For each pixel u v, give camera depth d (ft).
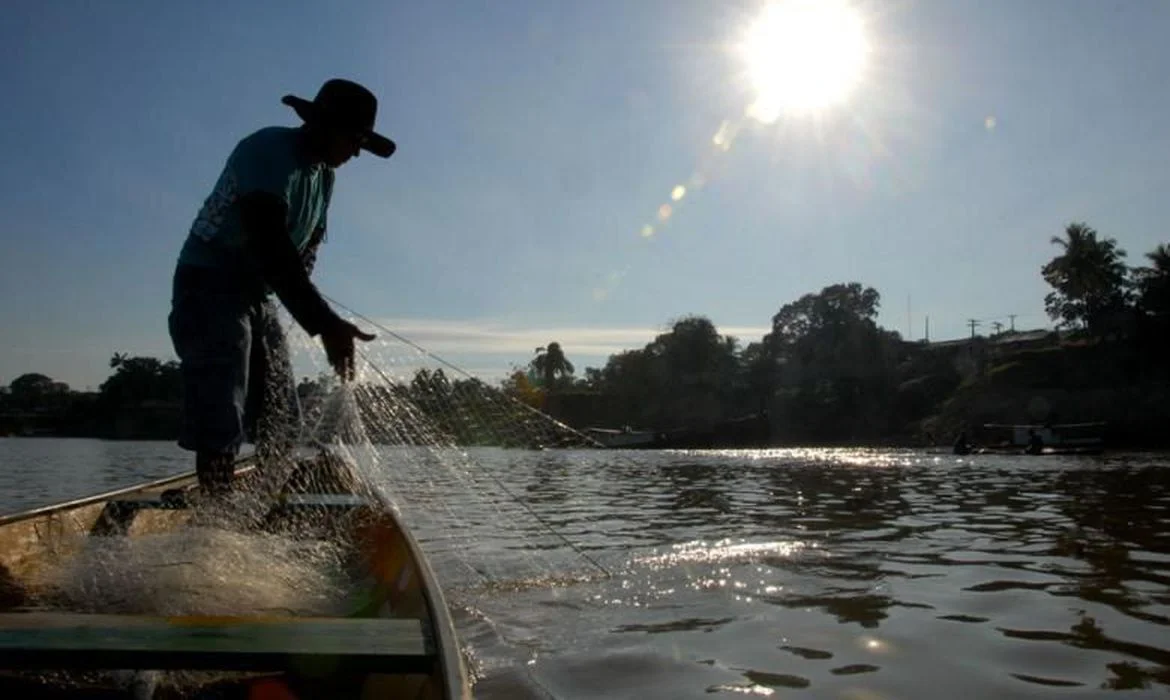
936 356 280.51
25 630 6.09
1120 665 11.53
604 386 293.02
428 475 33.78
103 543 10.56
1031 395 213.05
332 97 12.45
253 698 7.33
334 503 14.01
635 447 220.43
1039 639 12.86
